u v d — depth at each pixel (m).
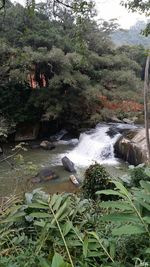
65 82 15.43
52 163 13.05
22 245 2.30
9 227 2.65
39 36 15.77
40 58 15.04
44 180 10.36
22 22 15.02
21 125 17.30
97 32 18.62
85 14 4.25
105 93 16.73
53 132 18.36
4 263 1.88
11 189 8.88
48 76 17.05
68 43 16.22
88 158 14.21
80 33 4.59
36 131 17.58
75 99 16.66
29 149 15.25
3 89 16.70
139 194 1.94
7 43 14.50
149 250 1.66
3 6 4.44
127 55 20.00
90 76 17.81
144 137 13.40
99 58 17.84
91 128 17.20
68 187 10.16
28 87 16.98
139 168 4.08
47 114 16.14
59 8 4.91
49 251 2.06
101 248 2.00
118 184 2.11
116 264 1.81
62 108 16.67
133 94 16.88
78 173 11.84
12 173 9.74
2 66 14.55
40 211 2.73
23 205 2.76
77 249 2.03
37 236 2.45
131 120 18.00
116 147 14.35
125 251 1.95
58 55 15.27
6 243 2.34
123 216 1.82
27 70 15.05
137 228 1.73
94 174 5.27
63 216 2.36
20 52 10.76
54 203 2.50
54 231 2.23
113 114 16.95
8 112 16.86
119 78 17.20
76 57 15.50
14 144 16.38
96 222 2.57
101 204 1.93
